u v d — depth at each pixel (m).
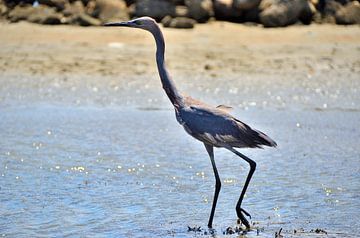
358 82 21.48
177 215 10.72
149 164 13.43
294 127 16.52
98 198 11.44
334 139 15.41
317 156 14.03
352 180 12.42
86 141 15.11
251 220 10.50
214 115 10.18
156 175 12.74
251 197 11.59
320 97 19.75
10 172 12.84
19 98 19.41
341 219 10.48
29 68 22.91
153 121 17.06
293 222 10.38
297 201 11.34
